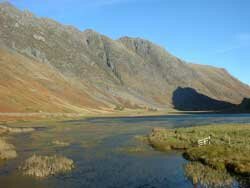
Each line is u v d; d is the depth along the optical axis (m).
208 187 25.70
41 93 191.50
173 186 27.08
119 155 42.69
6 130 76.62
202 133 59.44
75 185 27.70
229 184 26.16
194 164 34.25
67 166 34.53
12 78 187.12
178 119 138.38
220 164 32.34
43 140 59.25
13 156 40.53
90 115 181.38
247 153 36.69
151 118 154.50
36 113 142.50
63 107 183.50
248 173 28.34
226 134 55.56
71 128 88.69
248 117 147.38
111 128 88.25
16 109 142.12
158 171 32.84
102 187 27.09
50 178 29.95
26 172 31.45
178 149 47.16
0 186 27.22
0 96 150.75
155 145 50.94
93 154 43.38
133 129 84.31
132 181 29.00
